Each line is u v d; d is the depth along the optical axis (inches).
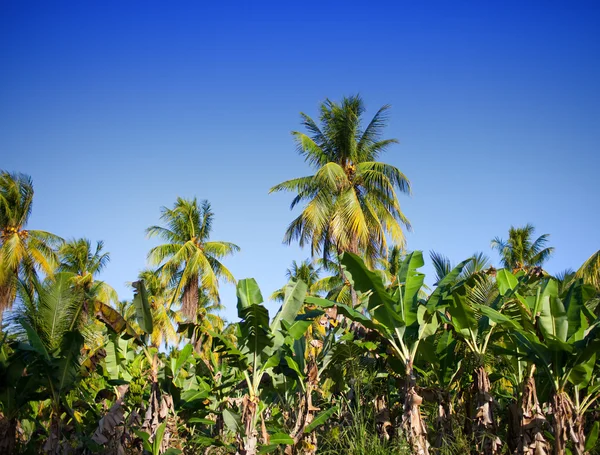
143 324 414.6
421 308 401.7
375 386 462.9
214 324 1594.5
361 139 1072.8
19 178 1129.4
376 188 1035.9
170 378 473.4
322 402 509.4
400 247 1061.1
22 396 409.1
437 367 414.9
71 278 467.8
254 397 404.8
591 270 706.2
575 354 346.9
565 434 344.2
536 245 1296.8
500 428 443.8
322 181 986.7
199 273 1229.7
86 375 463.5
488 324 401.7
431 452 395.2
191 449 493.7
